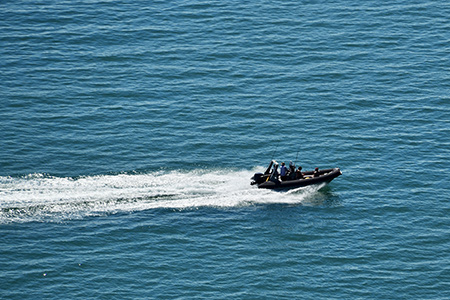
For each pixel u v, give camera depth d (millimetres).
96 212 83375
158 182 90375
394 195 88500
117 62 120125
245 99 110750
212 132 102250
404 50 125125
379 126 103875
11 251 75000
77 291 69875
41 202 84438
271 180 89750
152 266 74188
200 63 120562
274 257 76562
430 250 78312
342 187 90500
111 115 105375
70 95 109875
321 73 118062
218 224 82250
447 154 97000
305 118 106000
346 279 73375
